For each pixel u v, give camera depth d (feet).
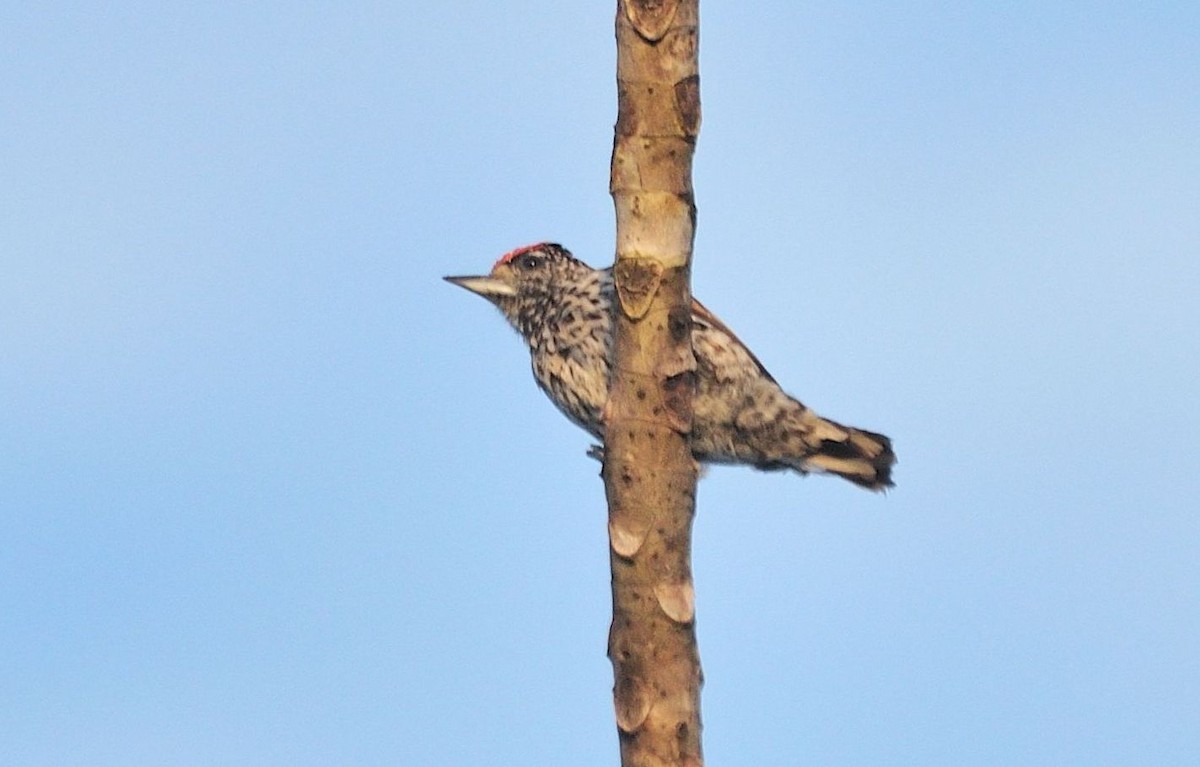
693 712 30.40
